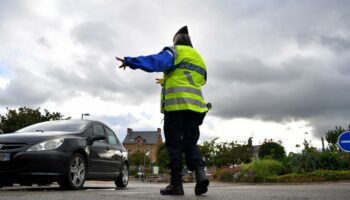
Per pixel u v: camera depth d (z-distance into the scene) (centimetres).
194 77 420
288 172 2080
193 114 415
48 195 399
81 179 719
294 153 2203
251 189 564
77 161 711
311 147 2131
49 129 766
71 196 380
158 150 6612
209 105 436
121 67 390
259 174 2075
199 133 427
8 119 3250
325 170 1797
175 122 407
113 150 888
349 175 1673
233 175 2289
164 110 414
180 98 407
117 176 905
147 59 393
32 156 636
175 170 404
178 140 408
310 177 1745
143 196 379
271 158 2544
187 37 448
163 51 413
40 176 638
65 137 700
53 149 657
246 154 4759
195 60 426
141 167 6569
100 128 867
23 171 629
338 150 2283
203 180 401
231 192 459
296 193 429
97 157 792
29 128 781
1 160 634
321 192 452
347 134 980
